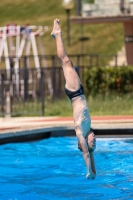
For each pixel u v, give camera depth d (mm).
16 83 39594
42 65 58562
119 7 42094
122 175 15883
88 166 12797
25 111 33344
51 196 13172
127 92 36125
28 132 22500
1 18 74000
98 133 23438
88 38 63688
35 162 18359
